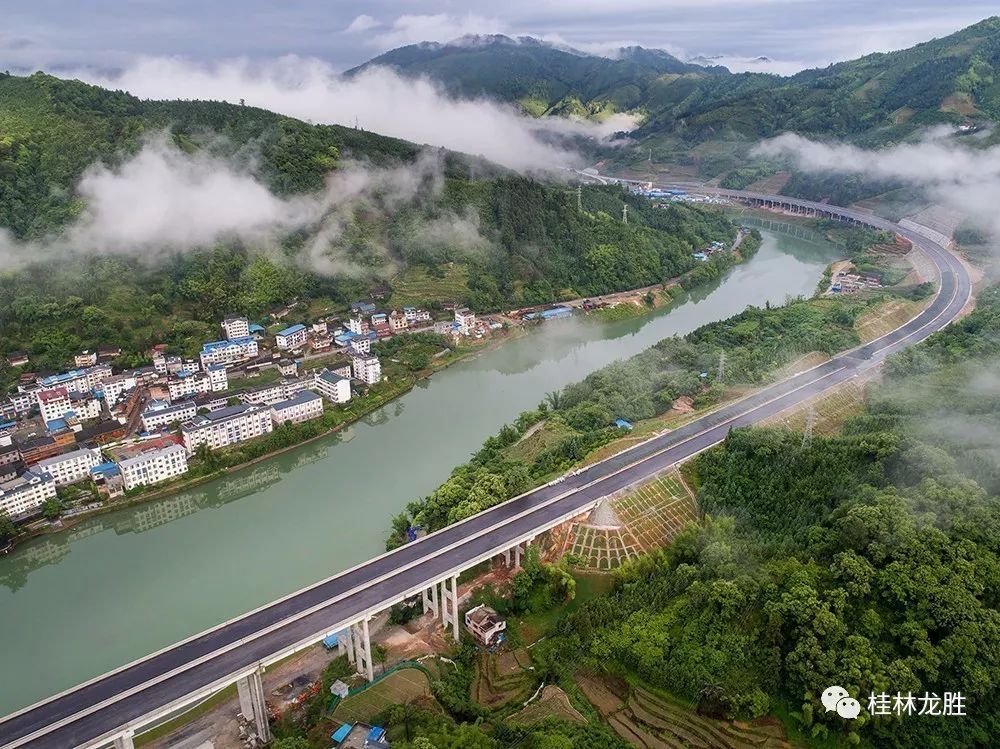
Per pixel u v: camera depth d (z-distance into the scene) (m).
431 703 138.75
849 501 165.62
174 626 167.38
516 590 165.75
